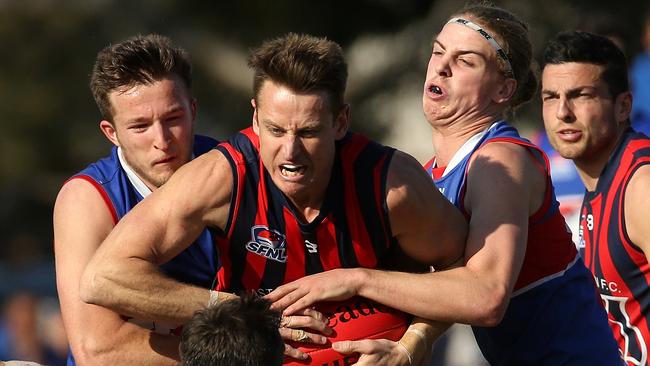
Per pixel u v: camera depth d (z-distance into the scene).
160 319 13.80
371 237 13.88
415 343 14.17
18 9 60.94
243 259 13.92
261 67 13.15
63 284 15.01
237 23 53.59
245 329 11.77
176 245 13.82
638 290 17.75
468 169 15.80
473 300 14.07
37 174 59.91
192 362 11.75
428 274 14.22
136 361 14.76
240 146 13.89
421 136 48.88
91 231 15.23
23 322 31.00
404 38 47.88
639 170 17.52
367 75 48.53
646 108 27.64
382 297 13.91
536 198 15.62
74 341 14.79
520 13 41.47
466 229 14.75
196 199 13.62
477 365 33.69
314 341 13.86
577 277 16.53
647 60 27.73
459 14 16.88
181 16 55.34
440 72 16.55
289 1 51.69
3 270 34.59
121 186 15.60
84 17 60.06
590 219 18.34
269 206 13.68
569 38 18.30
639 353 17.88
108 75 15.16
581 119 18.05
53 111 60.72
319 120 13.04
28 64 60.75
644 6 42.06
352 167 13.78
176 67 15.32
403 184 13.80
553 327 16.14
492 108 16.59
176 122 15.23
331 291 13.76
